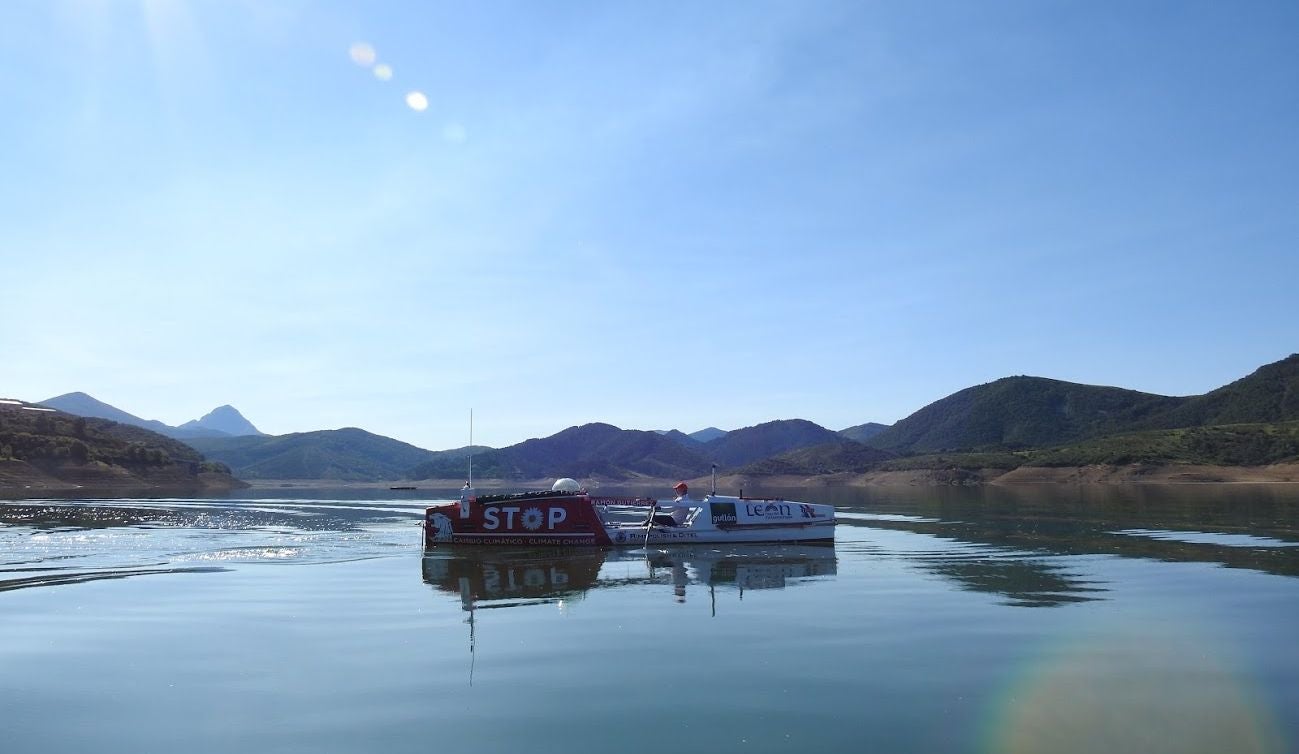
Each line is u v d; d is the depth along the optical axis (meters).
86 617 17.17
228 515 56.88
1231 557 27.55
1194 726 10.07
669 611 17.70
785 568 25.69
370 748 9.34
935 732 9.86
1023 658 13.38
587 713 10.56
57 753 9.23
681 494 37.59
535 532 33.34
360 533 40.22
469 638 14.96
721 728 10.00
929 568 25.28
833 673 12.46
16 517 51.41
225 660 13.38
